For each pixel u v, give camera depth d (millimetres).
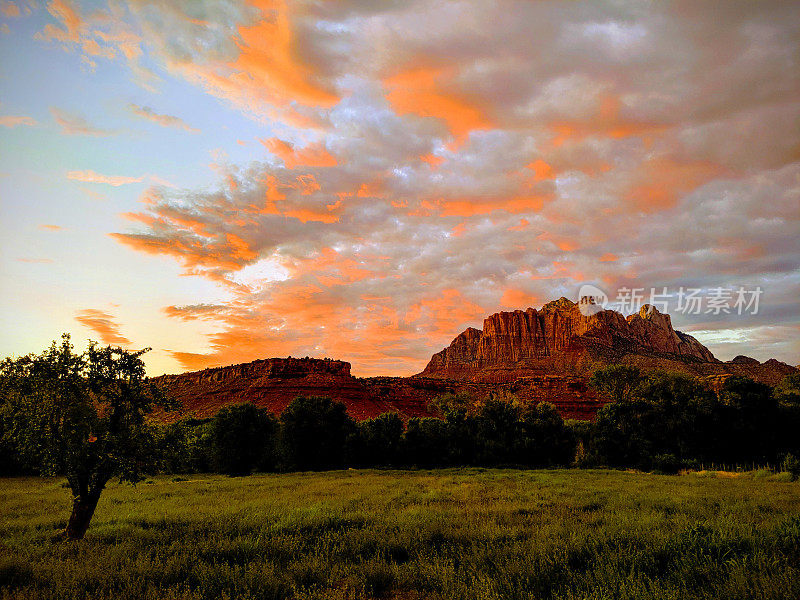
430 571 8031
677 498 17594
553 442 50469
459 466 49781
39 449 12211
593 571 7867
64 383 12367
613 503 16688
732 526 9906
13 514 17453
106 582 7824
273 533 11781
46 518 15820
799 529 8805
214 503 20047
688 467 41562
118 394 13227
